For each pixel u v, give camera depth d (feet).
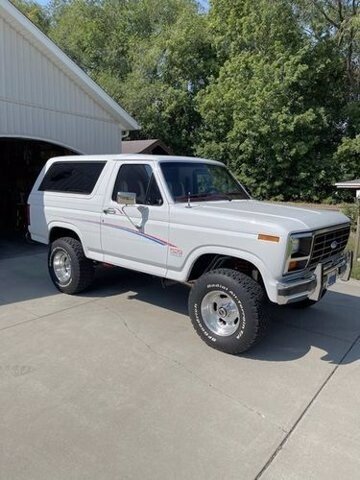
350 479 8.64
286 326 16.83
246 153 71.36
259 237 12.96
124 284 21.76
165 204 15.44
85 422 10.29
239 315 13.58
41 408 10.84
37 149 40.65
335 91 71.05
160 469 8.78
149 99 80.02
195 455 9.22
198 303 14.48
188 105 81.76
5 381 12.10
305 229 13.20
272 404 11.26
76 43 96.68
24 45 30.53
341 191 68.44
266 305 13.60
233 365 13.37
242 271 14.90
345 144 65.87
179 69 82.99
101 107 36.91
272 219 13.44
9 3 28.19
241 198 18.34
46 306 18.45
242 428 10.21
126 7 98.32
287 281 13.15
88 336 15.31
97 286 21.39
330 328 16.69
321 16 68.64
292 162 70.49
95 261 19.85
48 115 32.73
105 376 12.50
